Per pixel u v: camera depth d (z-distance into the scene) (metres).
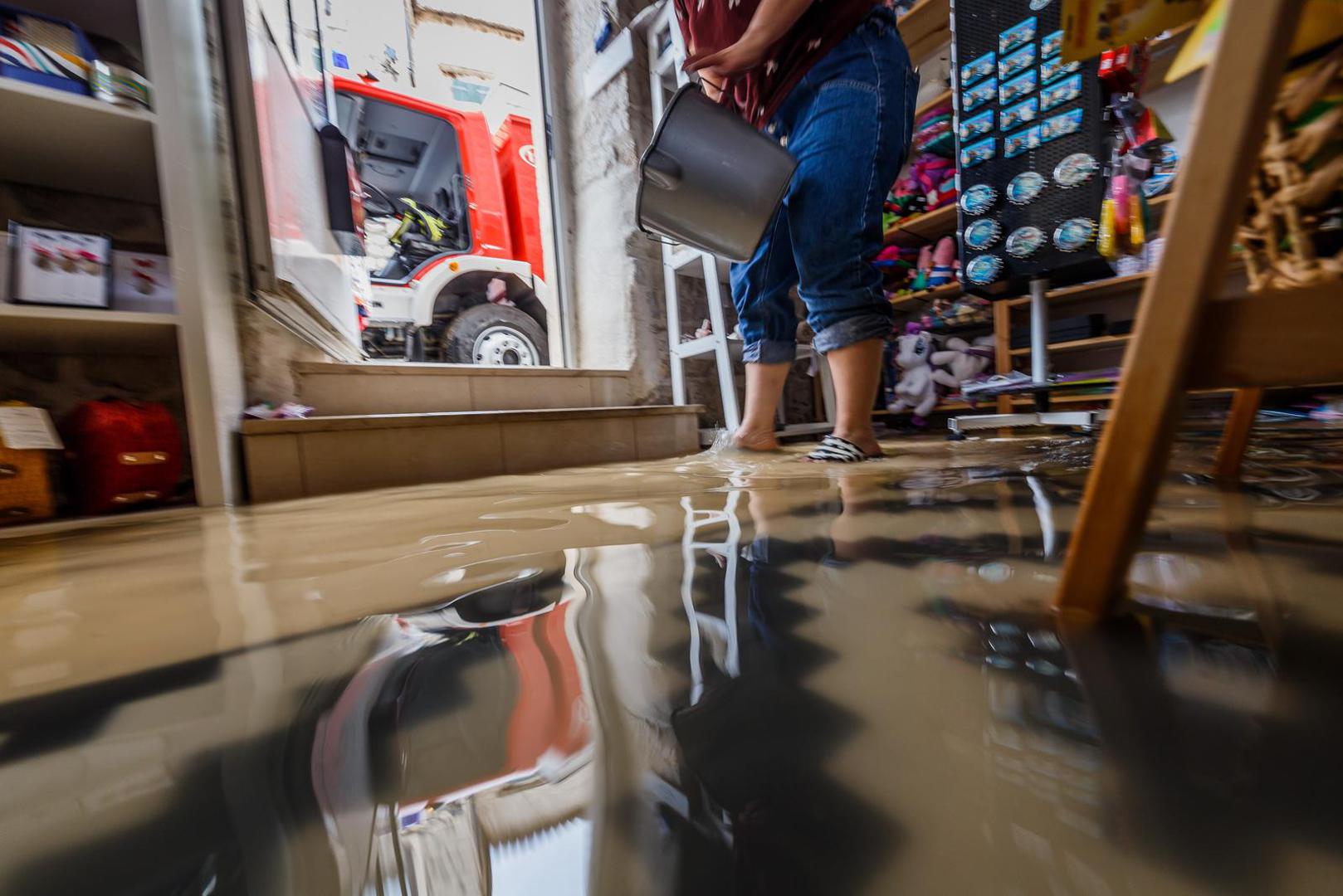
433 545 0.64
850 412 1.39
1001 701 0.23
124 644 0.36
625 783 0.19
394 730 0.23
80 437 1.19
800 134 1.34
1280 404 1.84
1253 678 0.24
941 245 2.79
